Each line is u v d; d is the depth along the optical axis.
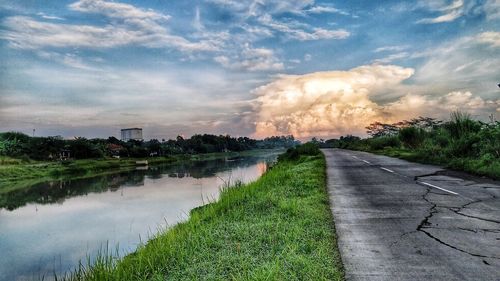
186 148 150.00
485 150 17.59
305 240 6.09
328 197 10.72
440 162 20.11
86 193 32.78
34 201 28.94
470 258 5.17
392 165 21.22
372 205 9.35
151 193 30.28
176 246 6.20
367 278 4.57
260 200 9.86
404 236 6.38
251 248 5.83
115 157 96.50
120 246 13.35
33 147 81.62
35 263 12.13
